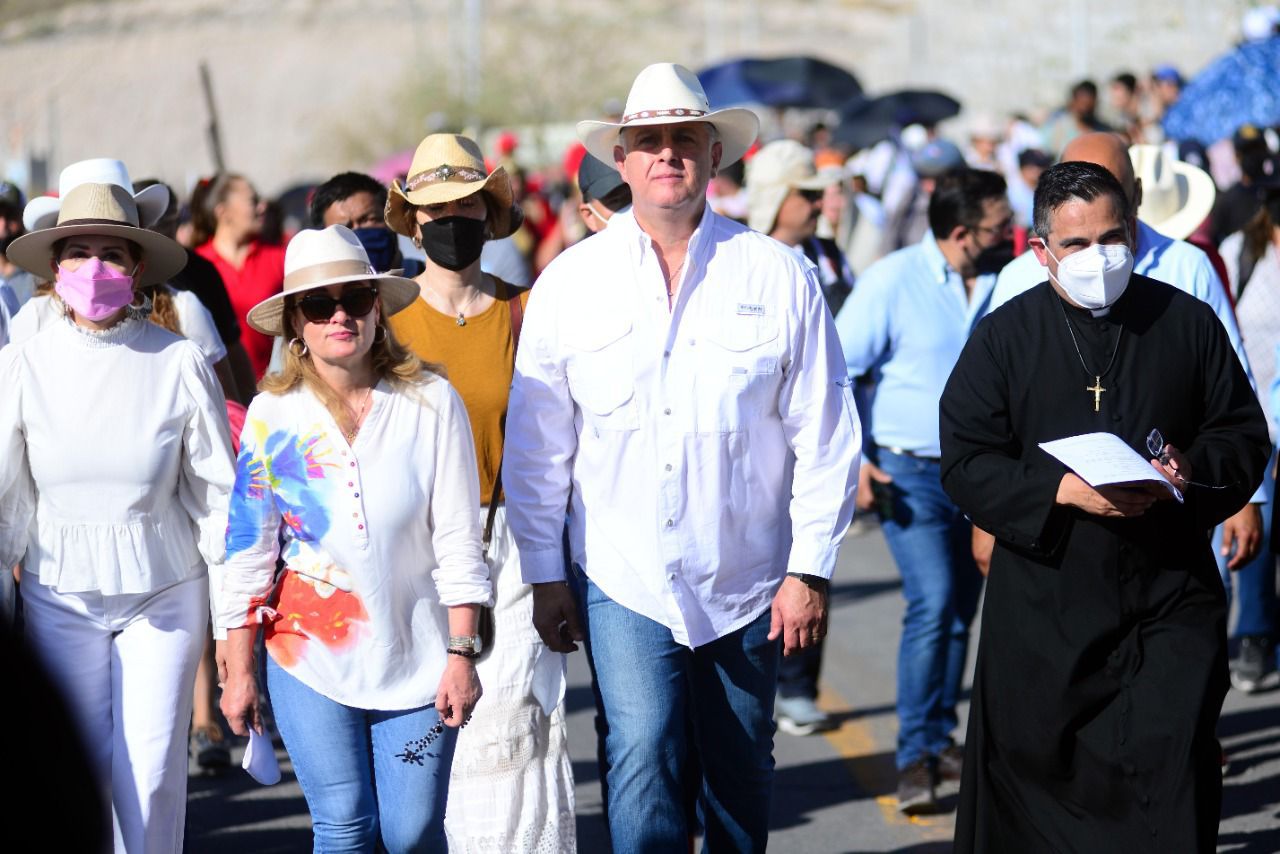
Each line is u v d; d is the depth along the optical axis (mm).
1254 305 19406
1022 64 73125
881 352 15617
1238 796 15492
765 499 10969
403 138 139125
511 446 11227
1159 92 41438
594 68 140875
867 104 56438
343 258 10289
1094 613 10031
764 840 11523
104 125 183500
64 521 11055
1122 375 10227
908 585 15406
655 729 10805
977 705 10508
